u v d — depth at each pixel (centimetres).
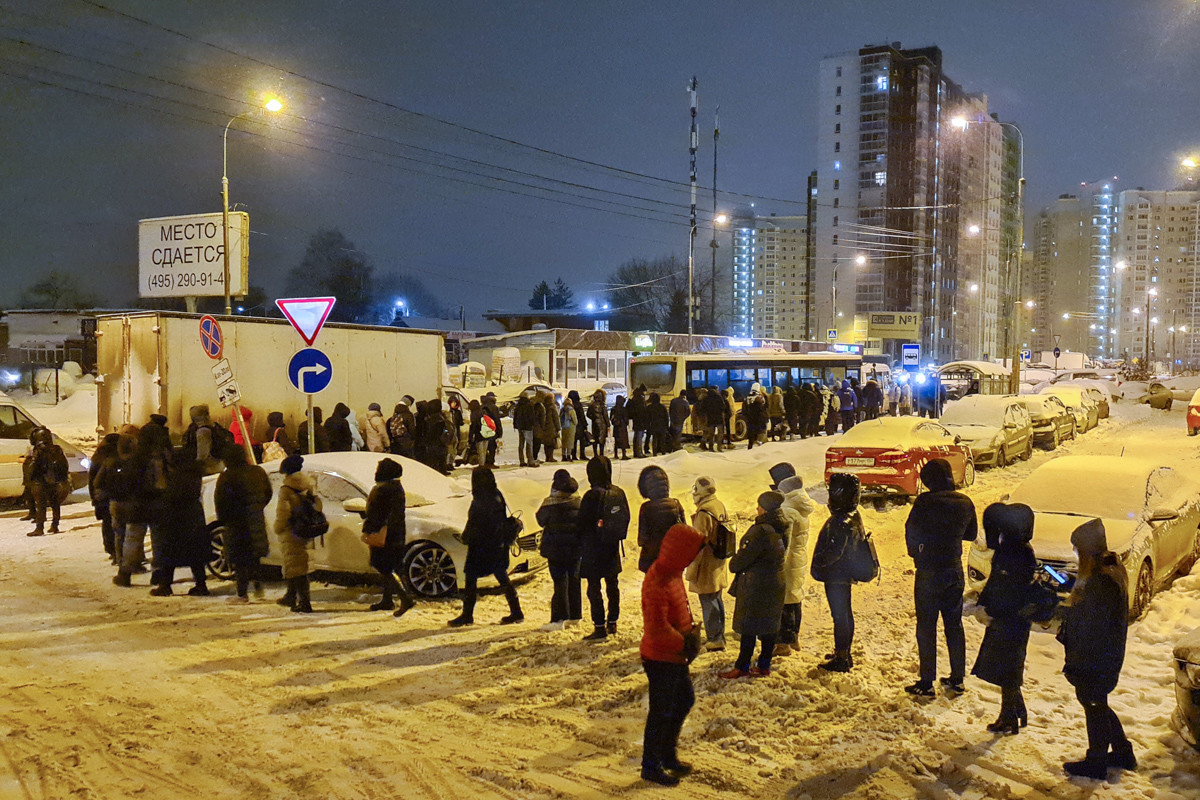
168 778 536
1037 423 2448
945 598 681
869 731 609
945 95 11425
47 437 1416
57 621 896
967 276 12506
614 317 9462
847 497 736
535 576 1107
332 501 1039
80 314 4747
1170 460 1655
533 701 671
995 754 576
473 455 2036
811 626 885
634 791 523
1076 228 19950
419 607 961
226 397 1214
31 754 568
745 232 15438
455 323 9362
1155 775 552
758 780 538
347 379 1938
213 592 1030
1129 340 19475
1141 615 913
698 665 750
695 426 2541
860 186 10519
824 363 3356
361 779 536
